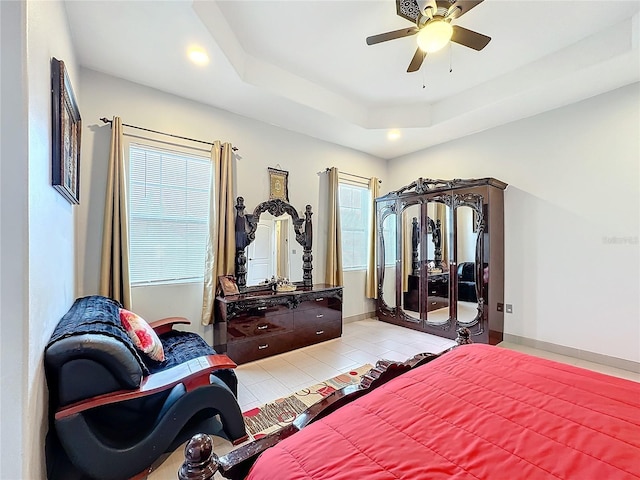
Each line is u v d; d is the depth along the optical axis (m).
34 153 1.21
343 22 2.58
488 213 3.76
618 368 3.16
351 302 5.09
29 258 1.14
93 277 2.82
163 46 2.50
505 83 3.37
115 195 2.84
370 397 1.33
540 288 3.72
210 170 3.57
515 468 0.88
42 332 1.36
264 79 3.17
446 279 4.20
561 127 3.56
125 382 1.60
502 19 2.53
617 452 0.94
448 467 0.89
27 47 1.14
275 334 3.56
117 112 2.96
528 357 1.73
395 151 5.29
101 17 2.16
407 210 4.73
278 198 4.09
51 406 1.53
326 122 4.02
